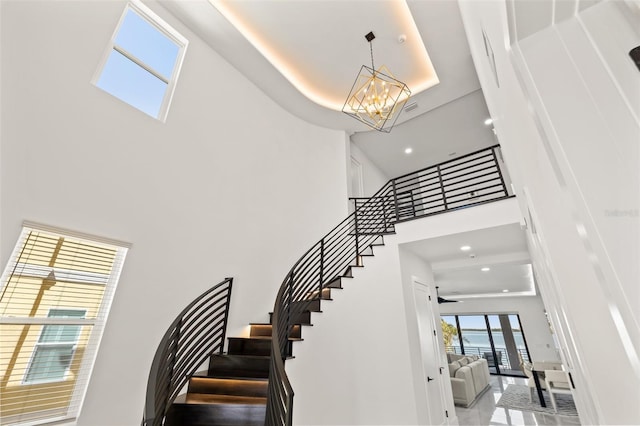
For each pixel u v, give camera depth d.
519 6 0.60
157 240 3.01
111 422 2.36
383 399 3.55
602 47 0.51
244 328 3.67
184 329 2.78
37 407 2.10
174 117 3.52
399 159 7.59
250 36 4.39
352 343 3.90
